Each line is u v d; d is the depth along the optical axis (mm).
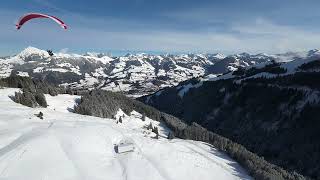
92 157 76500
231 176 88375
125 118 157625
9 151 68375
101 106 153375
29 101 131375
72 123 100500
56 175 64062
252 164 98688
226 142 121750
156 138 110312
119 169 74000
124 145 84688
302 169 132750
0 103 119312
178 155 91875
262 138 167125
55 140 78688
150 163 80750
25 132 82688
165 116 176875
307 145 143375
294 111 168500
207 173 85000
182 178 78000
